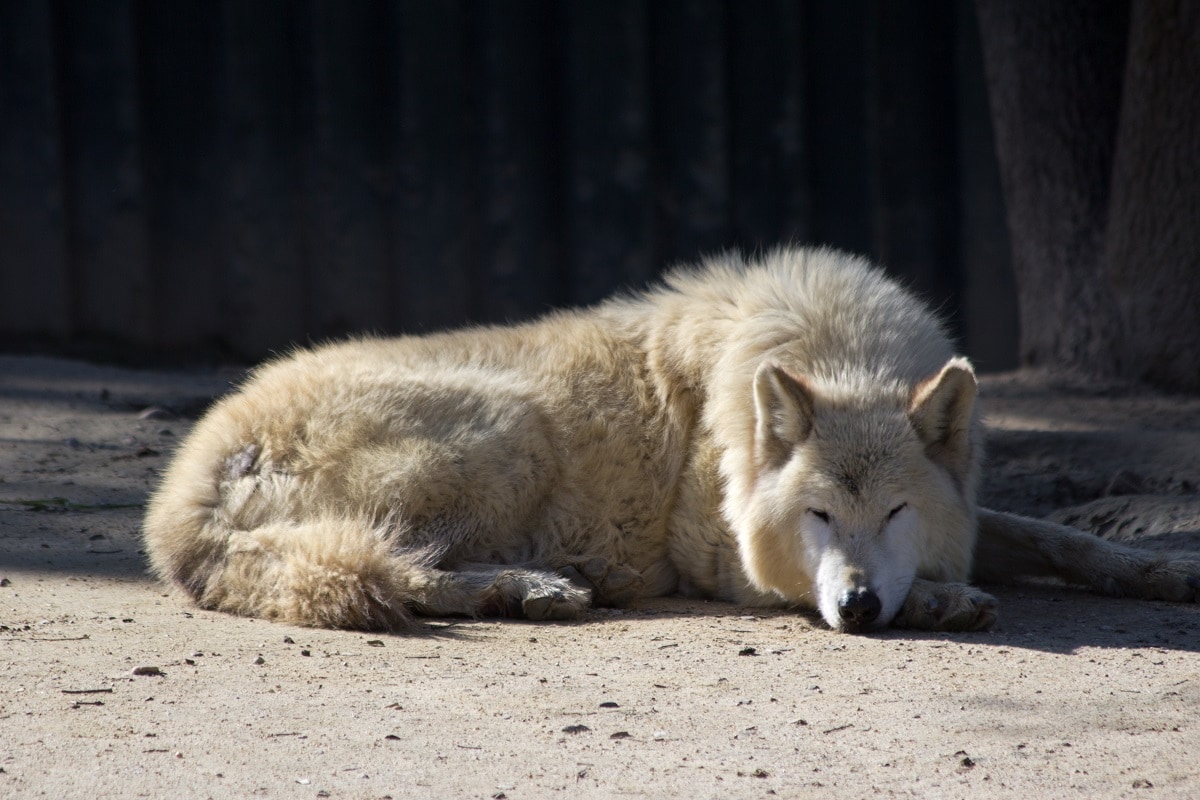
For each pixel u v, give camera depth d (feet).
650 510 43.83
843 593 35.83
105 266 111.45
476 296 116.26
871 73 114.73
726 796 22.71
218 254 114.21
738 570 42.27
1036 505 58.29
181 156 113.19
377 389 42.16
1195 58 74.33
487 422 41.96
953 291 116.57
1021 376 87.92
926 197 116.16
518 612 39.06
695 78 114.42
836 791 23.00
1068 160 86.12
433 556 40.37
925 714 27.71
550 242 116.26
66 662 30.91
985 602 36.63
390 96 114.21
